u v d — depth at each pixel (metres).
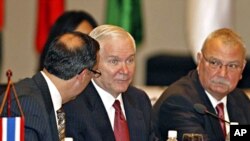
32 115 7.20
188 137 8.05
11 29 19.38
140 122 8.79
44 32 15.00
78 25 11.27
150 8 19.42
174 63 16.19
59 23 11.30
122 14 14.91
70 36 7.50
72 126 8.21
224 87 9.11
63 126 7.76
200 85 9.43
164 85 16.08
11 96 7.29
